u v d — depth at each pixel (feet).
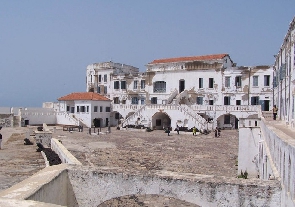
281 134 47.01
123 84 266.98
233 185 38.96
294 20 79.66
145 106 210.38
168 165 94.02
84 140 148.05
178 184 40.73
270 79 205.67
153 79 251.19
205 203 39.88
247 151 82.53
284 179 35.70
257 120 81.97
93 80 286.05
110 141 145.59
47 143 114.32
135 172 42.73
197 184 40.09
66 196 43.34
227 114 204.33
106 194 42.86
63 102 249.34
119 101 269.03
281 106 114.21
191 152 116.78
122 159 101.50
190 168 90.38
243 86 214.90
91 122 230.48
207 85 228.84
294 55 81.05
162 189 41.27
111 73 274.16
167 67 245.24
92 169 43.60
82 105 234.79
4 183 59.11
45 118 241.14
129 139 154.20
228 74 220.43
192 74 234.79
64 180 42.80
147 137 163.53
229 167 92.07
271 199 37.76
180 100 226.17
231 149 124.26
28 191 32.65
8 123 228.84
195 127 185.98
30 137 136.05
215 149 124.16
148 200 48.62
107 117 244.42
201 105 209.77
